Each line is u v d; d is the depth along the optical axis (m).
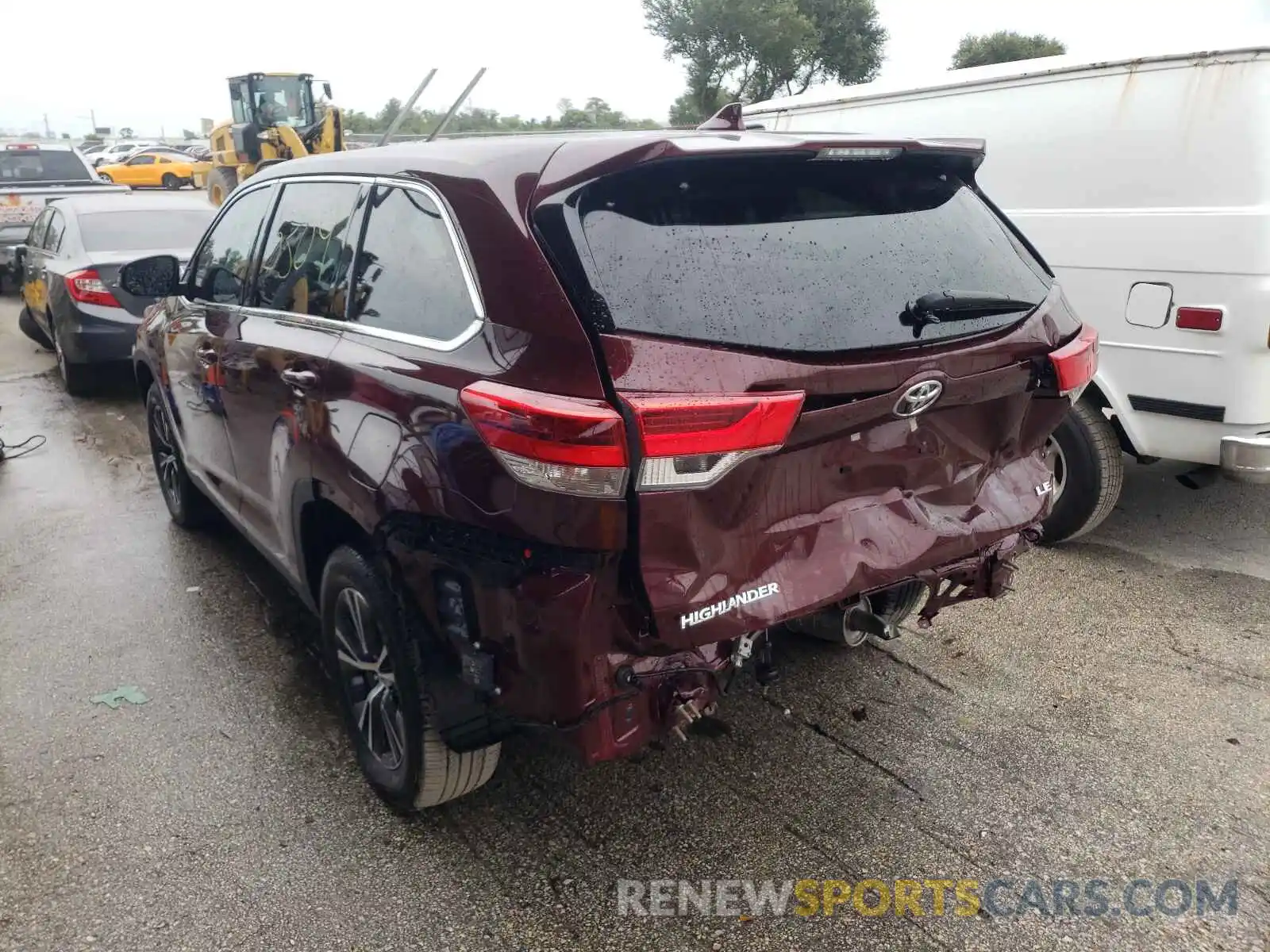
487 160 2.43
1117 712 3.41
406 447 2.39
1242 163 3.96
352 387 2.63
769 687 3.56
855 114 5.69
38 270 8.61
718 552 2.20
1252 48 3.90
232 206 4.07
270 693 3.56
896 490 2.56
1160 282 4.19
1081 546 4.84
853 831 2.83
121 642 3.93
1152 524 5.12
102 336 7.55
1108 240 4.35
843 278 2.36
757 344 2.15
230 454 3.82
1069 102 4.54
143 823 2.87
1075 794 2.98
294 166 3.56
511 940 2.45
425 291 2.50
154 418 5.09
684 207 2.26
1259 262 3.90
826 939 2.45
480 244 2.30
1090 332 2.94
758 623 2.25
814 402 2.21
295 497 3.04
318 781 3.06
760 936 2.46
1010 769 3.10
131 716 3.41
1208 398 4.12
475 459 2.19
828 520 2.42
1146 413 4.32
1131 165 4.30
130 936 2.45
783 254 2.31
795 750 3.20
